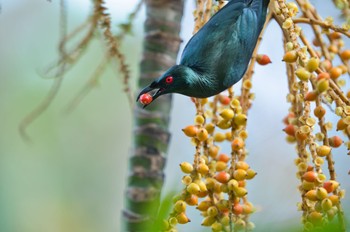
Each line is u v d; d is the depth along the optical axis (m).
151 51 8.31
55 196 17.48
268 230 4.69
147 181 7.72
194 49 8.49
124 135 17.89
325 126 6.95
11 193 17.12
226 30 8.54
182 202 6.64
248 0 8.81
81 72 16.92
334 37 8.07
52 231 17.20
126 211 7.63
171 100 8.34
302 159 7.11
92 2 8.27
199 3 7.96
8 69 17.05
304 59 6.99
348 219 5.21
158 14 8.30
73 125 17.59
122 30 8.58
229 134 7.45
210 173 7.22
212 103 7.86
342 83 7.66
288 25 7.20
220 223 6.84
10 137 17.17
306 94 6.92
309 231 4.84
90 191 17.70
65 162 17.64
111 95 17.73
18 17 17.22
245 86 7.70
